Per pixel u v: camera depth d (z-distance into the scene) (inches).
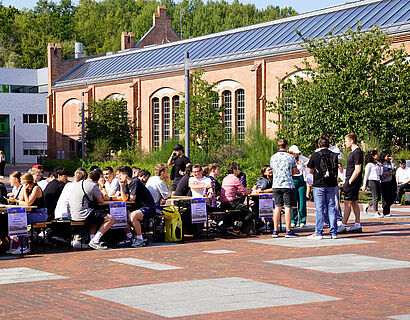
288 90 1176.8
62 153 2332.7
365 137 1049.5
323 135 519.5
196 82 1472.7
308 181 631.2
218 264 398.6
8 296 305.1
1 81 2960.1
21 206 458.3
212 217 577.3
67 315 263.6
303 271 367.6
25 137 2962.6
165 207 528.4
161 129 1899.6
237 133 1512.1
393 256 425.1
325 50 1108.5
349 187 553.3
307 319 253.1
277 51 1503.4
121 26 4594.0
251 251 459.2
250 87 1578.5
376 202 722.2
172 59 1932.8
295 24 1628.9
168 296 298.2
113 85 2070.6
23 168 2240.4
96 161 1792.6
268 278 345.7
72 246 494.0
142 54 2133.4
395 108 1052.5
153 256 440.5
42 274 368.8
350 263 395.2
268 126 1541.6
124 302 286.5
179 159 737.0
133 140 1872.5
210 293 304.3
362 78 1073.5
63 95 2321.6
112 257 439.2
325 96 1075.3
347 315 259.3
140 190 512.1
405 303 282.0
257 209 591.5
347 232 563.5
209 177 574.6
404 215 746.8
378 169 724.0
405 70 1066.1
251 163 1206.3
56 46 2367.1
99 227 490.3
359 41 1142.3
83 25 4549.7
